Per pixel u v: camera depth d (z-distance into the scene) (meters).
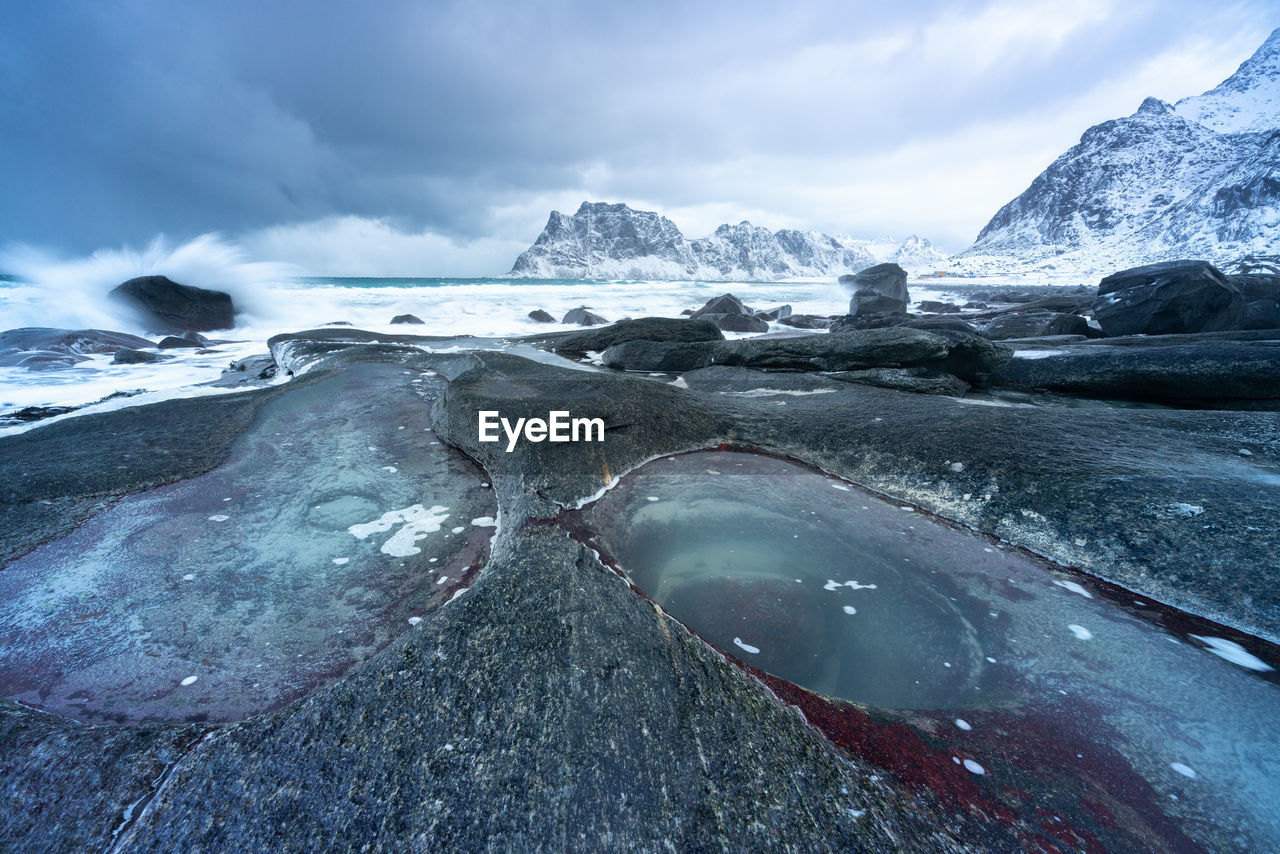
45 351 9.30
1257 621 2.10
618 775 1.33
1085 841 1.31
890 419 4.10
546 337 10.84
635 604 1.98
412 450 4.09
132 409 4.82
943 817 1.34
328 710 1.52
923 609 2.24
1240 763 1.53
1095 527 2.65
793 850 1.22
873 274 20.72
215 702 1.73
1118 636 2.08
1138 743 1.60
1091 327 11.08
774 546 2.73
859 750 1.52
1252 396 5.07
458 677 1.59
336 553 2.65
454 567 2.54
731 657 1.87
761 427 4.32
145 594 2.29
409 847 1.20
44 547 2.64
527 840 1.21
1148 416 3.91
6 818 1.34
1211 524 2.49
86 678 1.83
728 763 1.39
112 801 1.35
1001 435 3.55
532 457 3.43
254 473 3.61
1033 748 1.58
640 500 3.23
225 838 1.25
